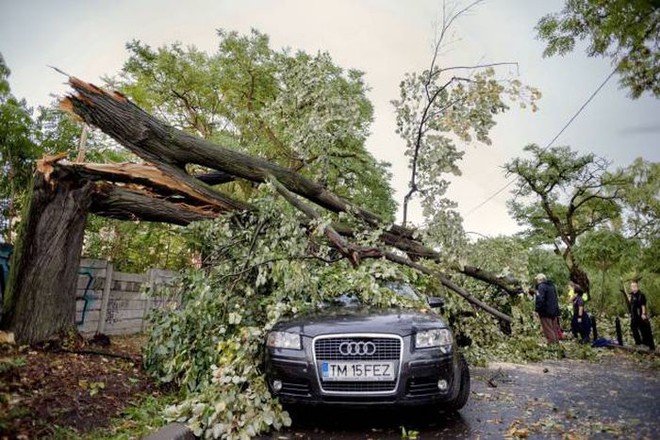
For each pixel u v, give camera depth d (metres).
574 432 3.62
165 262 14.02
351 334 3.82
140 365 5.34
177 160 6.62
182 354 4.74
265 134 17.45
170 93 18.77
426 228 6.05
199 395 4.01
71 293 5.80
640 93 6.57
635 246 22.50
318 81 7.35
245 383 4.27
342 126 7.50
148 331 5.51
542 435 3.56
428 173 5.97
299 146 7.66
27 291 5.39
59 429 3.01
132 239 12.34
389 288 5.42
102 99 5.95
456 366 4.02
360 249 5.95
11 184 8.57
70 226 5.83
